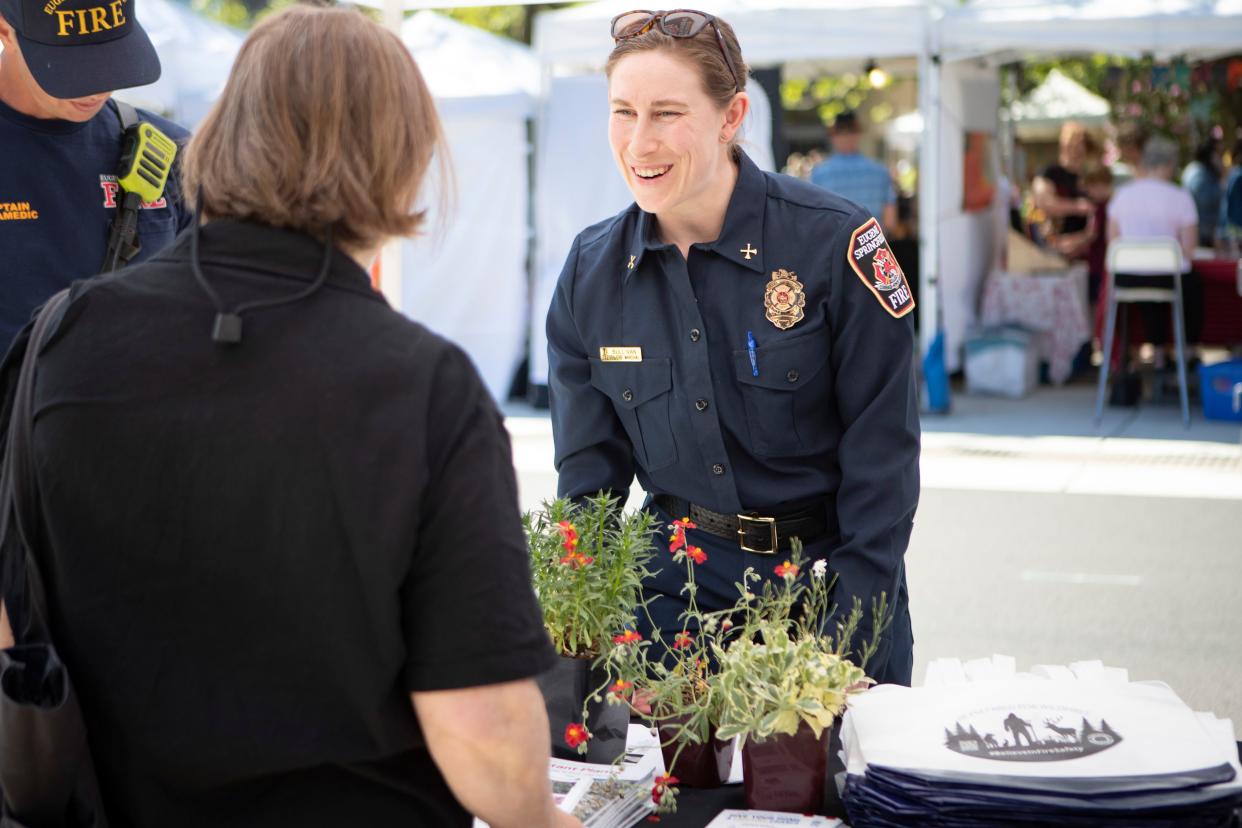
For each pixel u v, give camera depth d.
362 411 1.28
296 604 1.27
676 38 2.20
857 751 1.75
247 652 1.29
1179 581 5.93
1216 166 12.40
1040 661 4.92
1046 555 6.38
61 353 1.35
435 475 1.29
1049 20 9.01
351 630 1.27
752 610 2.03
